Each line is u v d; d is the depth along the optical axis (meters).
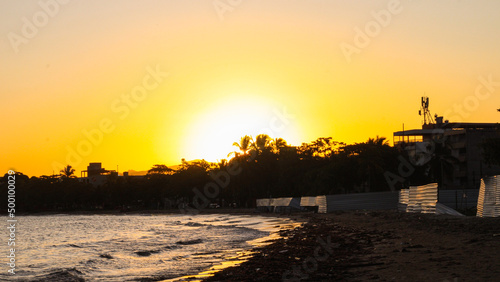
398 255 19.11
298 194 114.19
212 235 47.34
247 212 110.44
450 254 17.94
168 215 129.00
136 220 107.25
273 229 51.12
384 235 29.27
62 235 60.69
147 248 35.50
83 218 134.38
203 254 29.03
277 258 22.36
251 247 31.88
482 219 30.56
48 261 30.22
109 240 46.75
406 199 54.44
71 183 186.25
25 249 39.78
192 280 19.08
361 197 69.88
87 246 40.53
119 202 173.50
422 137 112.12
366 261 18.39
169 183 150.62
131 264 25.89
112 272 23.05
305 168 110.69
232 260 24.98
